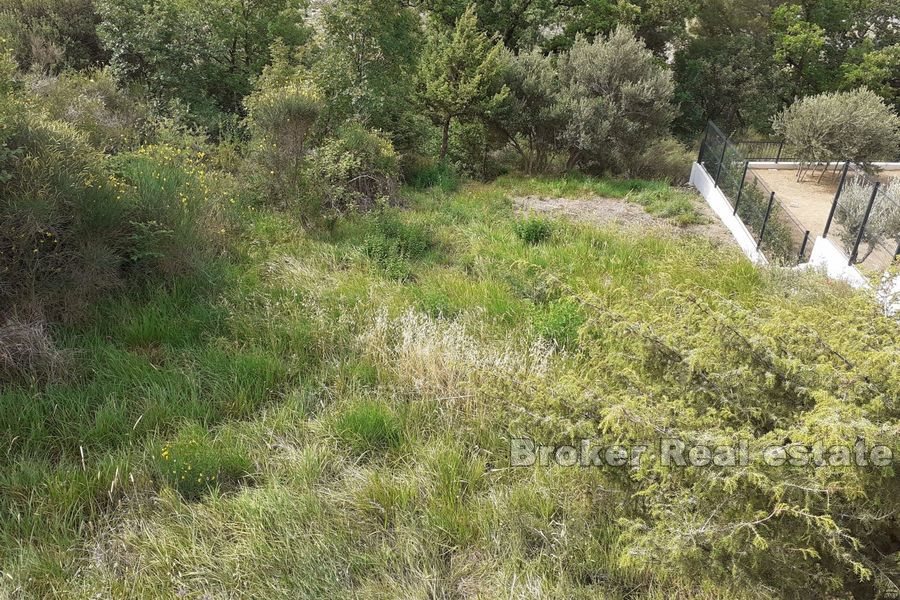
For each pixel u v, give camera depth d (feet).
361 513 11.85
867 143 44.88
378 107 37.22
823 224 37.73
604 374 11.17
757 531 8.11
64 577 10.30
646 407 9.33
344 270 23.21
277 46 36.37
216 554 10.84
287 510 11.48
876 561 8.91
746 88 65.36
